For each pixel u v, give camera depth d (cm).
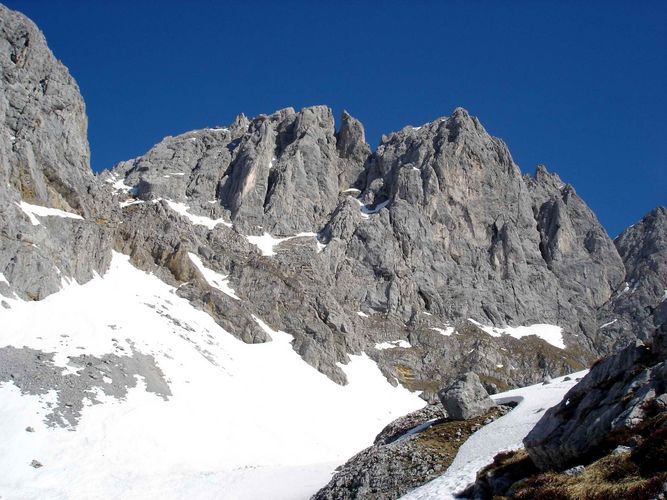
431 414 5703
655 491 2069
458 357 14312
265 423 8862
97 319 9100
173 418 7688
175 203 16050
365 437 10069
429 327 15062
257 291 13275
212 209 16175
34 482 5844
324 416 10175
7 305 8388
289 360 11700
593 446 2675
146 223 13325
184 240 13588
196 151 18788
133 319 9675
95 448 6594
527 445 3022
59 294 9350
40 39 12812
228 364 10231
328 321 13350
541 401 4744
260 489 5916
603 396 2884
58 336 8225
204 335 10806
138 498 5834
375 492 4088
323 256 15450
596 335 16888
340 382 11862
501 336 15600
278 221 16438
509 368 14312
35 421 6581
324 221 17300
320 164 18638
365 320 14712
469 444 4194
